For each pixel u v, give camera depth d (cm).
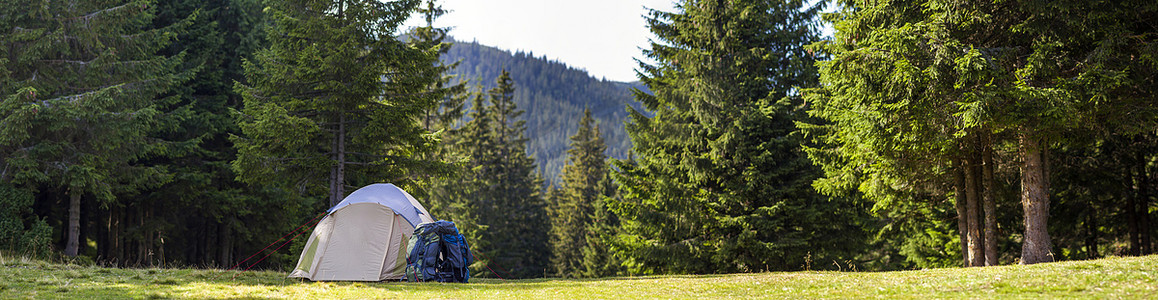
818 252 2189
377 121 1703
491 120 4825
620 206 2289
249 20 2483
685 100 2205
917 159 1435
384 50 1720
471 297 812
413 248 1120
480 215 4347
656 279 1255
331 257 1141
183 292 799
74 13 1814
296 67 1702
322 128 1809
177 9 2366
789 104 2075
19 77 1803
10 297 700
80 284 870
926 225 2034
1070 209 1956
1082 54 1207
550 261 5353
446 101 2873
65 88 1845
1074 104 1096
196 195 2288
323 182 1856
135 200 2323
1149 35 1156
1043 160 1360
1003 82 1157
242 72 2441
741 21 2175
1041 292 657
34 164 1703
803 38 2191
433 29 2608
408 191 1866
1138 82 1152
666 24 2325
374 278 1120
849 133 1445
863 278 971
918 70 1171
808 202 2112
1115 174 1838
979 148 1455
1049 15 1126
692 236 2267
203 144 2462
